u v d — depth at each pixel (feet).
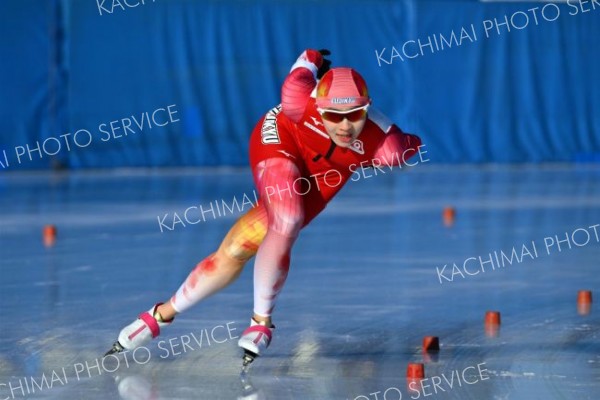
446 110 177.37
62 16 164.25
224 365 46.14
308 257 79.77
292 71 45.42
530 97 179.63
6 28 161.17
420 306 61.00
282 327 54.60
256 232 45.55
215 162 171.73
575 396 40.70
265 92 172.55
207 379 43.55
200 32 169.58
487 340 51.88
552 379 43.60
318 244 86.84
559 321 57.00
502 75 178.40
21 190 134.21
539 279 70.95
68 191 133.08
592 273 73.51
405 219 104.37
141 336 46.50
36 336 51.88
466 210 112.57
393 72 175.52
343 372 44.93
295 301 62.13
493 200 123.34
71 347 49.52
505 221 102.83
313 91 44.68
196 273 46.19
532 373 44.73
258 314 44.68
